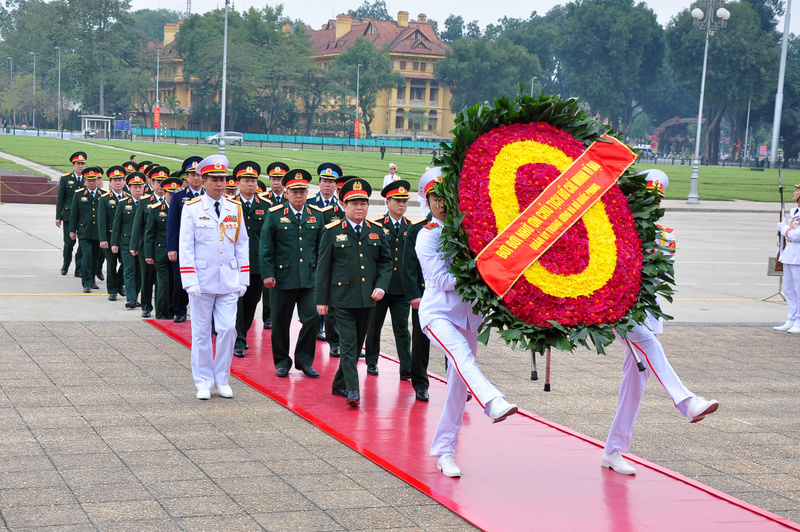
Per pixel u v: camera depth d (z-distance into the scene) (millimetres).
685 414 5273
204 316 7371
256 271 9492
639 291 5246
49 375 7785
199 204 7363
